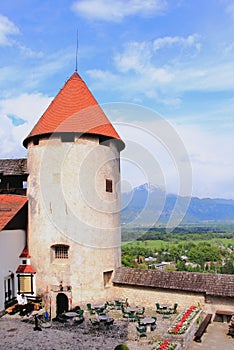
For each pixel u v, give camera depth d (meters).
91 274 22.97
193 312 20.27
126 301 23.19
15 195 24.62
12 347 16.27
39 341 17.08
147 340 17.28
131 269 24.30
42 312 21.30
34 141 24.50
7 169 25.16
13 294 22.58
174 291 22.52
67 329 18.88
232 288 21.22
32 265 23.48
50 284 22.91
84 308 22.50
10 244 22.44
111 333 18.36
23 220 24.08
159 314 21.64
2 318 20.42
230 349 17.08
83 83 25.89
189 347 17.31
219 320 21.42
